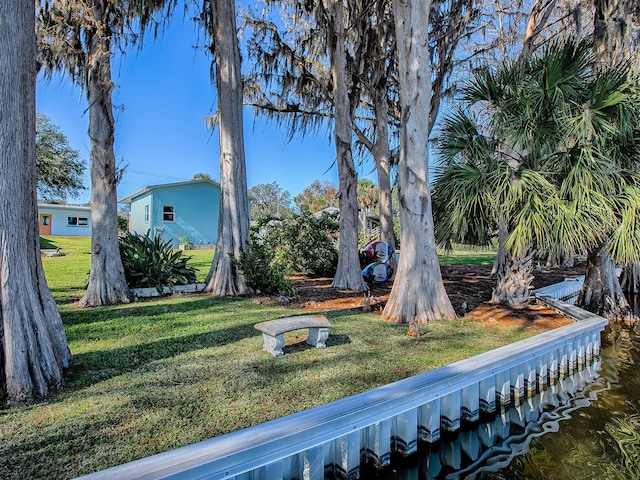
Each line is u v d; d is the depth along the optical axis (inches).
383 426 104.7
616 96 202.8
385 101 423.5
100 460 84.9
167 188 820.0
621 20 273.7
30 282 120.7
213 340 176.1
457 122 236.7
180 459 72.6
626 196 213.5
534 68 222.7
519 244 204.1
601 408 144.3
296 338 184.1
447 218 235.3
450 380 120.3
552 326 205.3
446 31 369.1
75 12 237.0
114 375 133.2
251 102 430.6
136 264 309.4
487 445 122.0
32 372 115.6
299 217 443.5
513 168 220.2
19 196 118.0
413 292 221.1
